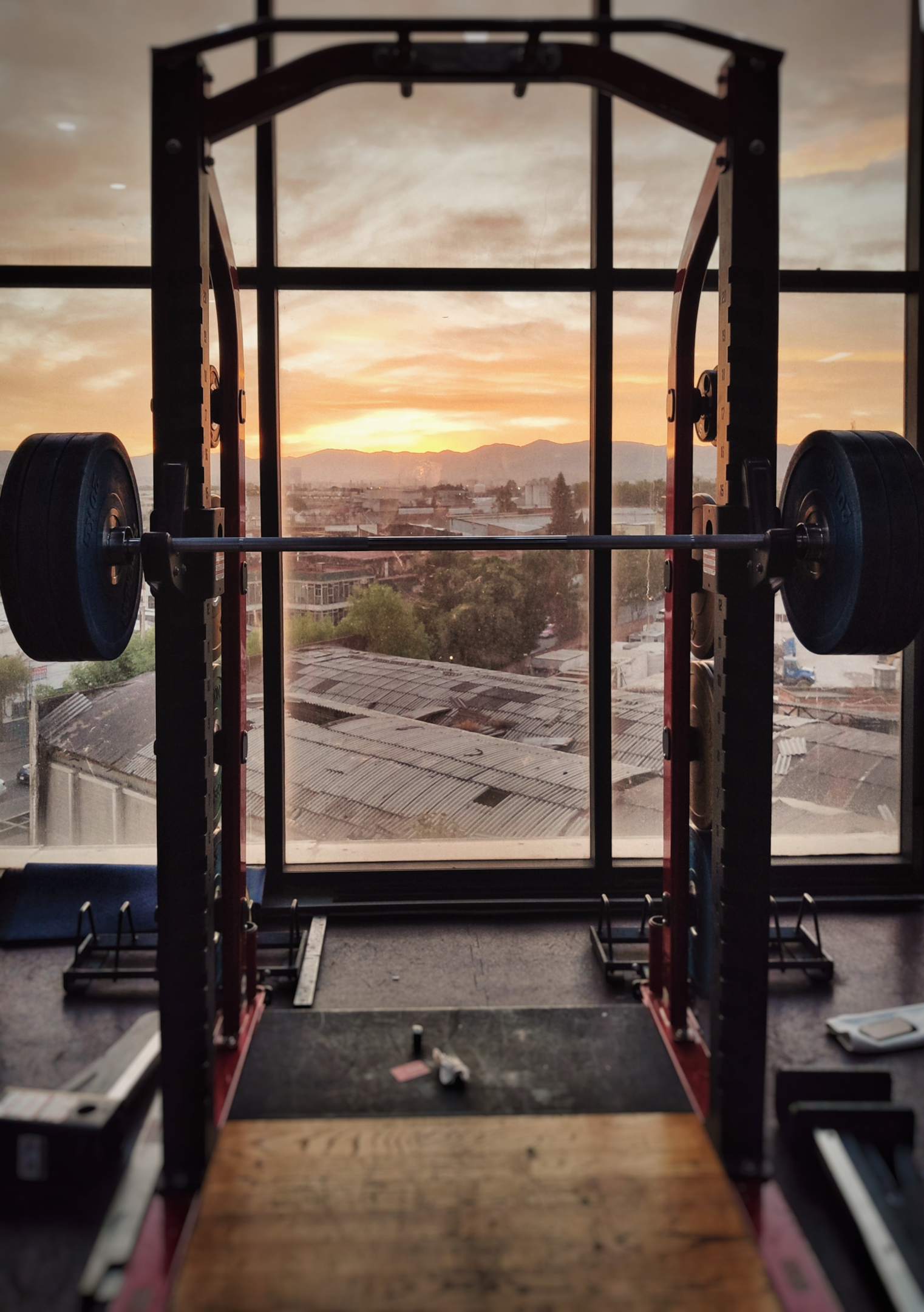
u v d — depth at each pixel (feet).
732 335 7.43
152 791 13.20
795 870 13.23
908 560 7.70
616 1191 7.13
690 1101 8.34
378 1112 8.17
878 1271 6.27
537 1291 6.16
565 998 10.67
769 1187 7.25
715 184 7.90
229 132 7.34
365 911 12.67
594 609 12.89
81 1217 7.22
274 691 12.79
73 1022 10.00
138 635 13.05
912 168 12.66
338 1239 6.63
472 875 13.02
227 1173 7.33
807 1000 10.55
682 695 9.39
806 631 8.90
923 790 13.24
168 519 7.30
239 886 9.23
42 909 12.16
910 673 13.20
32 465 7.88
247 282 12.24
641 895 13.07
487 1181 7.25
